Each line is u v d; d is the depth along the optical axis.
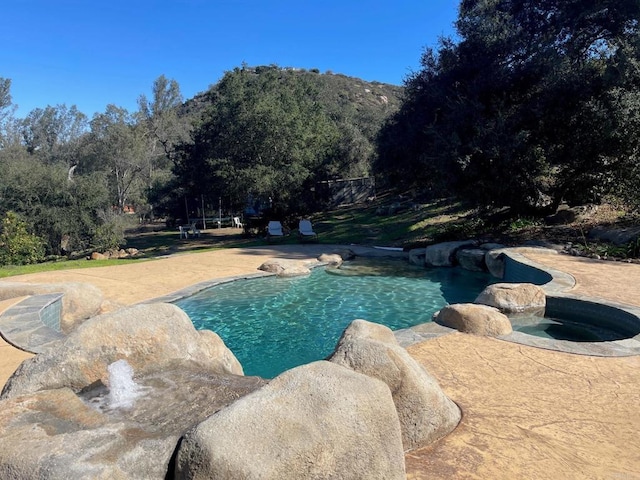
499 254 12.49
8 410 2.91
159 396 3.53
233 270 13.08
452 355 5.65
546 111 14.48
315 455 2.43
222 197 29.69
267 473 2.29
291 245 18.88
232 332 8.30
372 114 48.09
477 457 3.45
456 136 14.82
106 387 3.72
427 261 14.30
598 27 15.57
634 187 13.78
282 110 26.73
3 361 5.49
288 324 8.72
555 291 8.43
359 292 11.05
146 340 4.13
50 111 56.59
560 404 4.36
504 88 15.63
